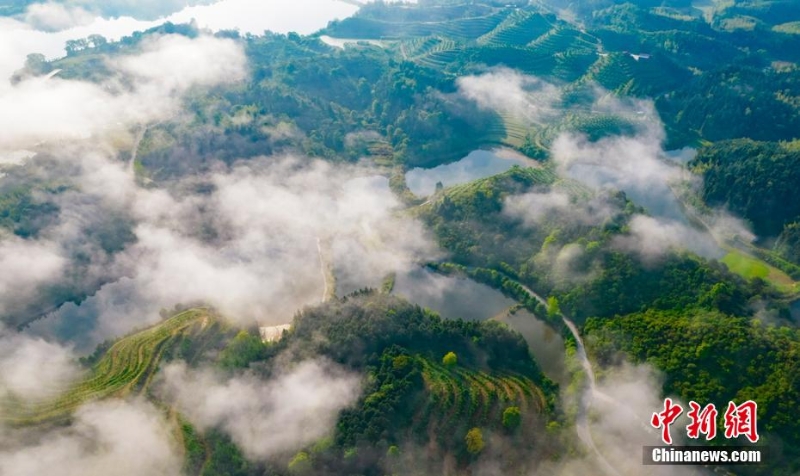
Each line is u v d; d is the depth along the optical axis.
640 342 170.88
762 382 151.12
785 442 140.38
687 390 154.62
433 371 165.50
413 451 146.25
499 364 174.12
